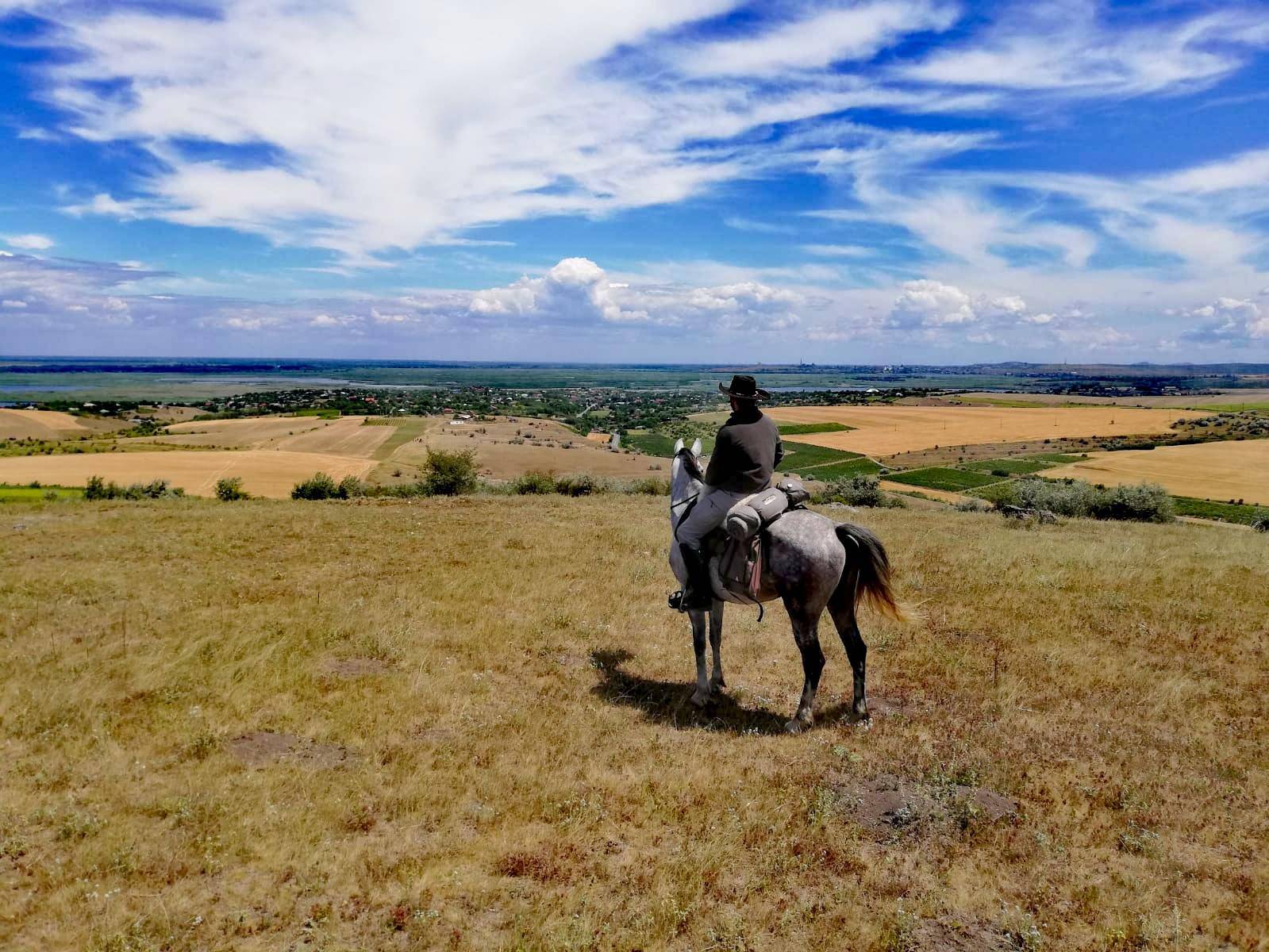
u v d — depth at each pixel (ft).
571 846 15.35
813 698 21.75
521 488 98.68
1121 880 14.67
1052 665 27.02
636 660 27.76
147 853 14.23
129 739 18.88
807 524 21.72
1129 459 260.83
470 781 17.79
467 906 13.52
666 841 15.80
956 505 100.32
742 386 21.79
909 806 17.19
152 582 35.35
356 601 32.94
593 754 19.69
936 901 14.03
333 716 20.92
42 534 49.47
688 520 23.18
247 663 24.12
